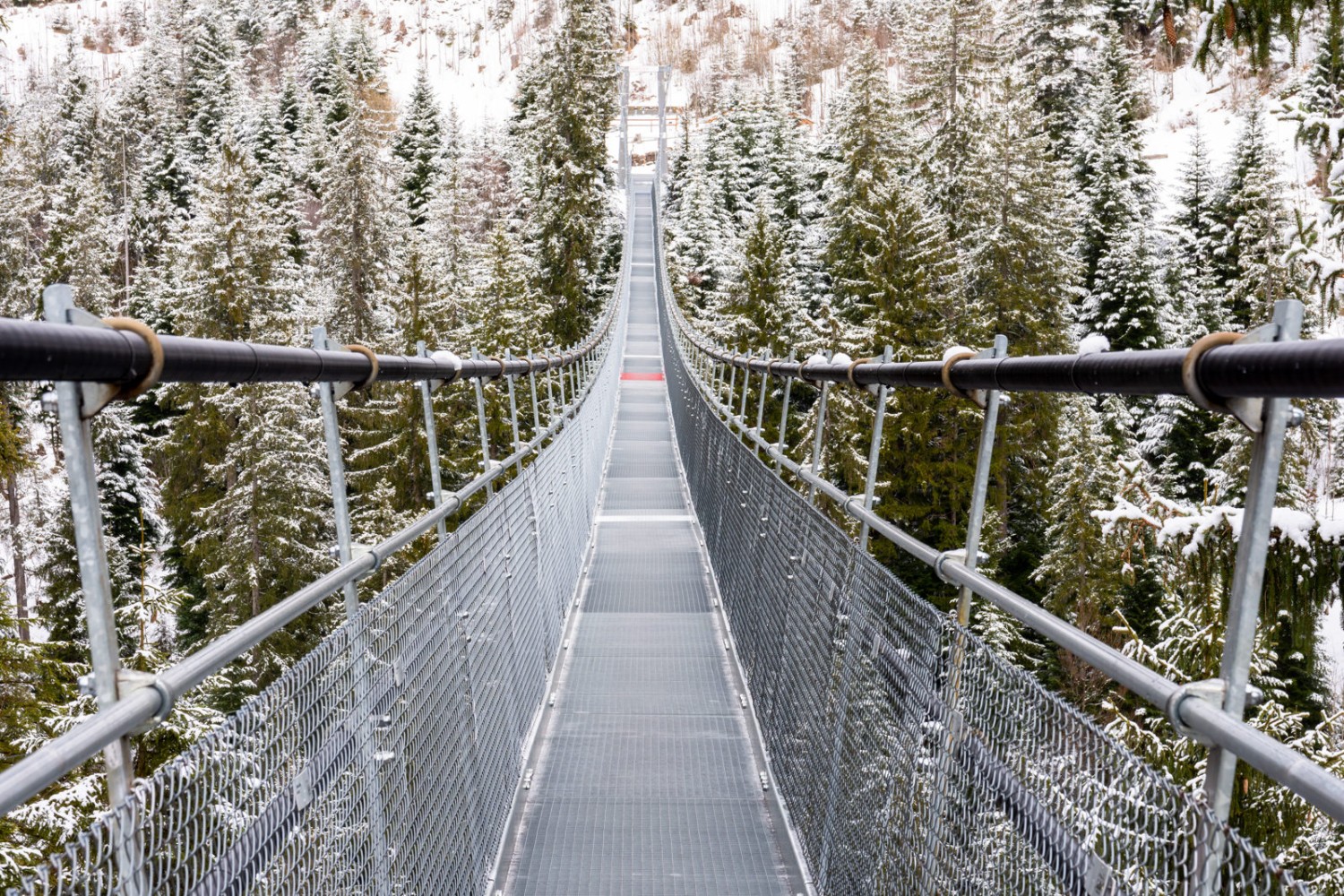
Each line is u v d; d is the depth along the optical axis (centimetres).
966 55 3734
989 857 180
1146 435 2653
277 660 1602
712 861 419
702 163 6203
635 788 491
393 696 251
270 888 161
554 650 650
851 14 12300
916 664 238
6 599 878
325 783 193
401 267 3008
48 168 4725
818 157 4912
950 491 2322
